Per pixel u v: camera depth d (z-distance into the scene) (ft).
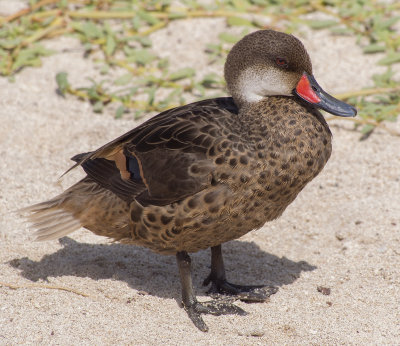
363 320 26.27
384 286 28.53
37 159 36.96
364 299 27.68
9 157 36.73
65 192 28.35
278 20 47.55
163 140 26.07
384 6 48.70
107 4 48.96
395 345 24.89
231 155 25.07
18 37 45.73
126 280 28.84
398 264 29.89
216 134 25.58
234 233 26.27
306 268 30.35
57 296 27.12
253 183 25.13
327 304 27.48
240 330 25.79
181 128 25.98
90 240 32.07
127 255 31.09
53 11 47.42
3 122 39.04
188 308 26.86
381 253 30.73
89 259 30.30
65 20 47.37
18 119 39.34
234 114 26.99
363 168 36.50
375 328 25.80
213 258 28.86
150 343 24.75
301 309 27.20
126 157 26.86
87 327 25.39
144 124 27.50
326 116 40.45
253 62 27.14
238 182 25.03
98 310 26.53
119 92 41.57
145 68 43.88
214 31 47.16
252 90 27.35
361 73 43.42
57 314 26.05
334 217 33.47
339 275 29.66
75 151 37.19
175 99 41.32
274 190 25.48
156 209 25.76
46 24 46.47
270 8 49.16
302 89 27.48
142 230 26.53
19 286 27.45
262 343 25.04
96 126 39.01
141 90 42.65
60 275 28.86
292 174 25.57
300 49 27.45
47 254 30.40
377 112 40.42
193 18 48.49
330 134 27.17
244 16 48.16
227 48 45.50
